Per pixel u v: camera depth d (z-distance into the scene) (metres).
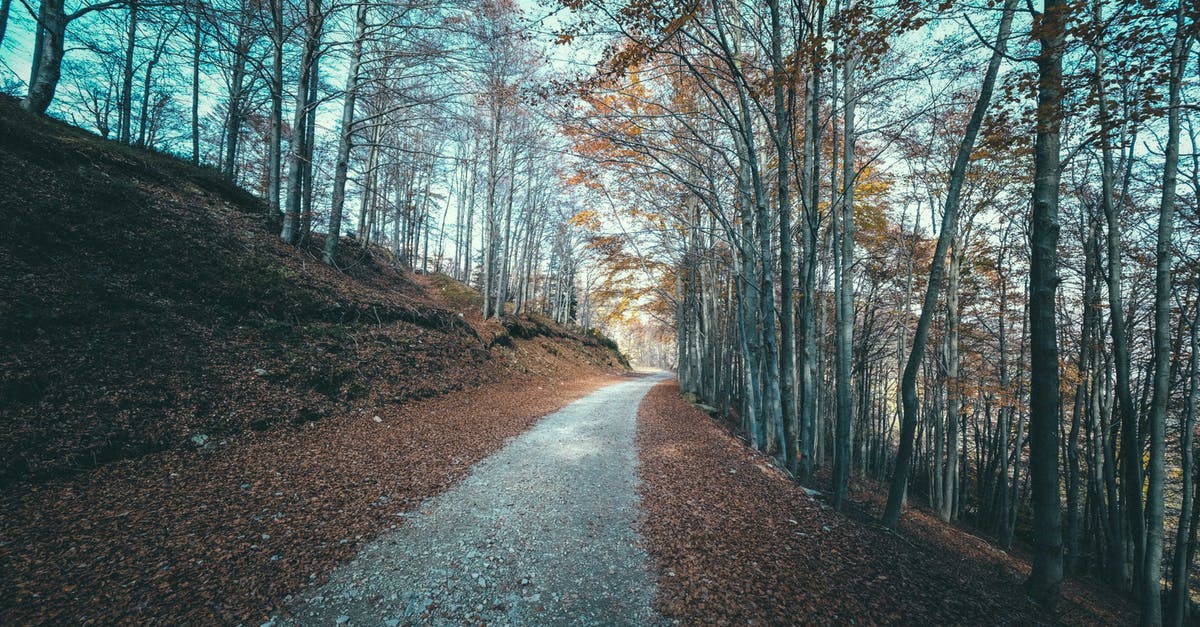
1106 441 12.06
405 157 26.08
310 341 10.34
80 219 8.52
